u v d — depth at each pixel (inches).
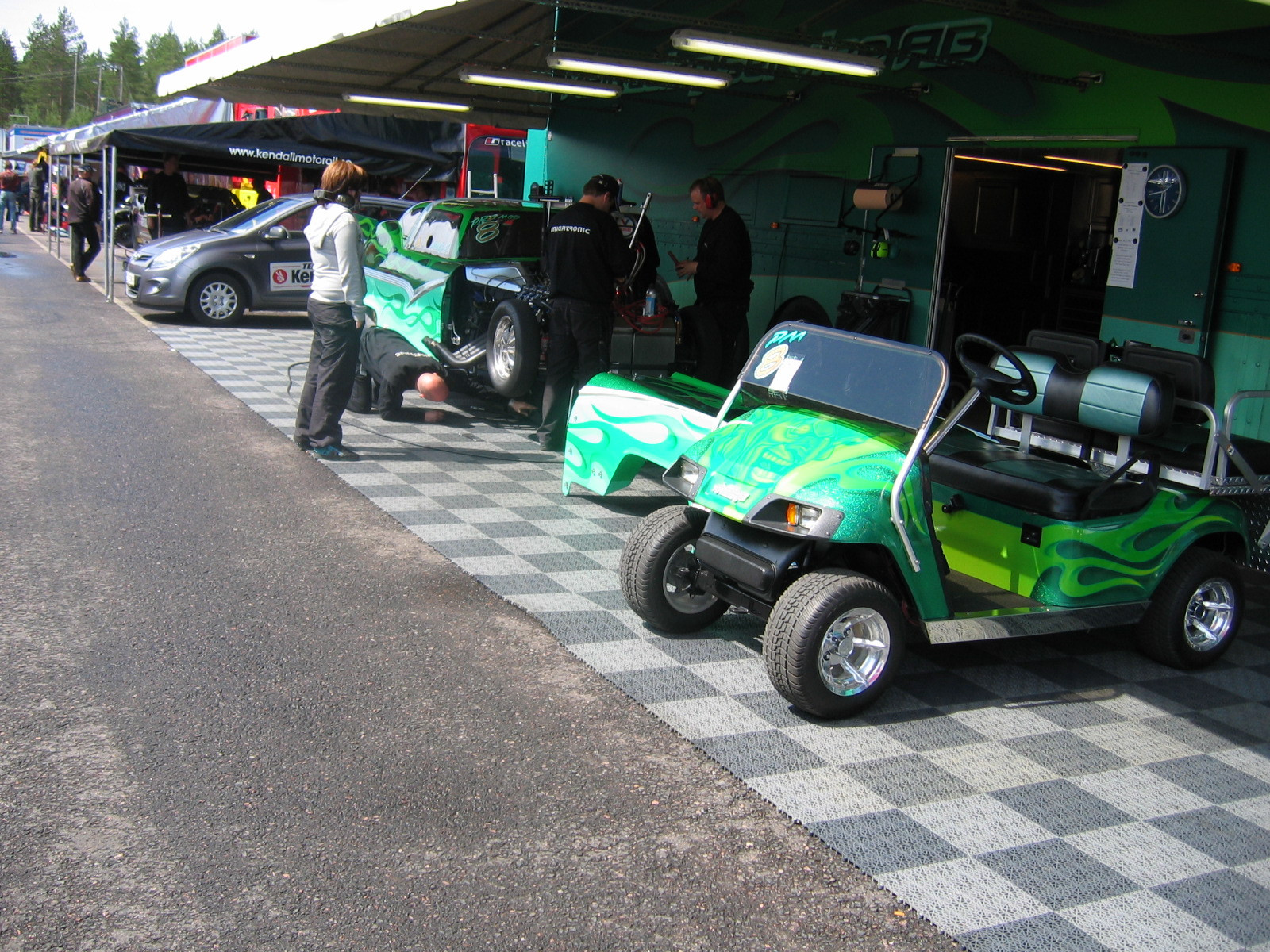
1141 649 195.9
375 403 354.6
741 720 159.8
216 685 157.2
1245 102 263.3
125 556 206.8
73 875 112.2
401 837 123.2
